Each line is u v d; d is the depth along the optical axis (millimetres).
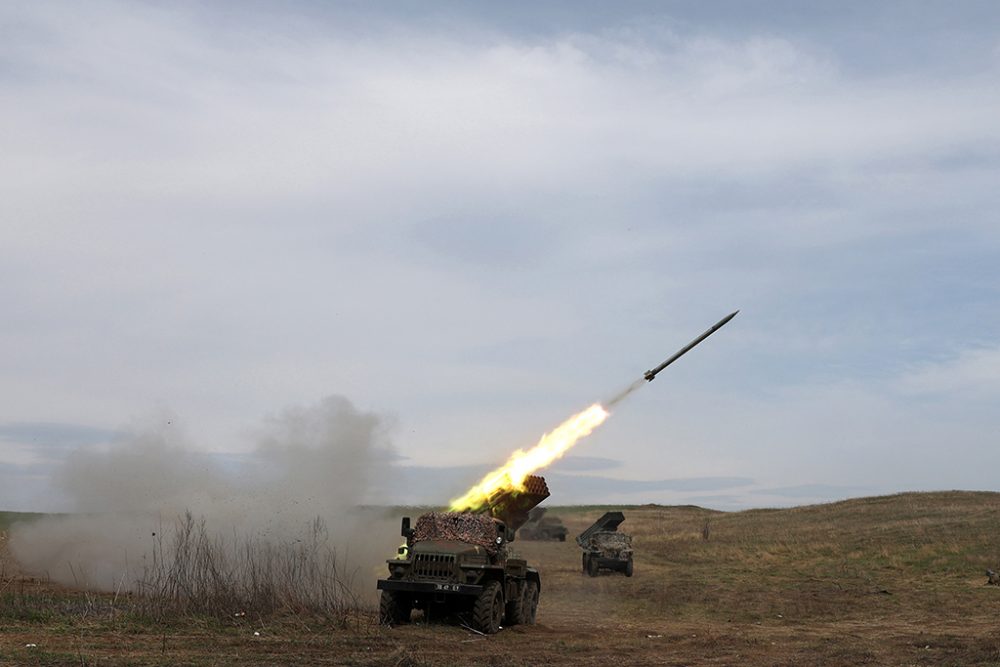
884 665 20609
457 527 26188
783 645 24266
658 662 20781
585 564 49000
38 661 16797
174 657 18094
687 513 104688
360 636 22156
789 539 63719
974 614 33250
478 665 19047
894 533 60281
